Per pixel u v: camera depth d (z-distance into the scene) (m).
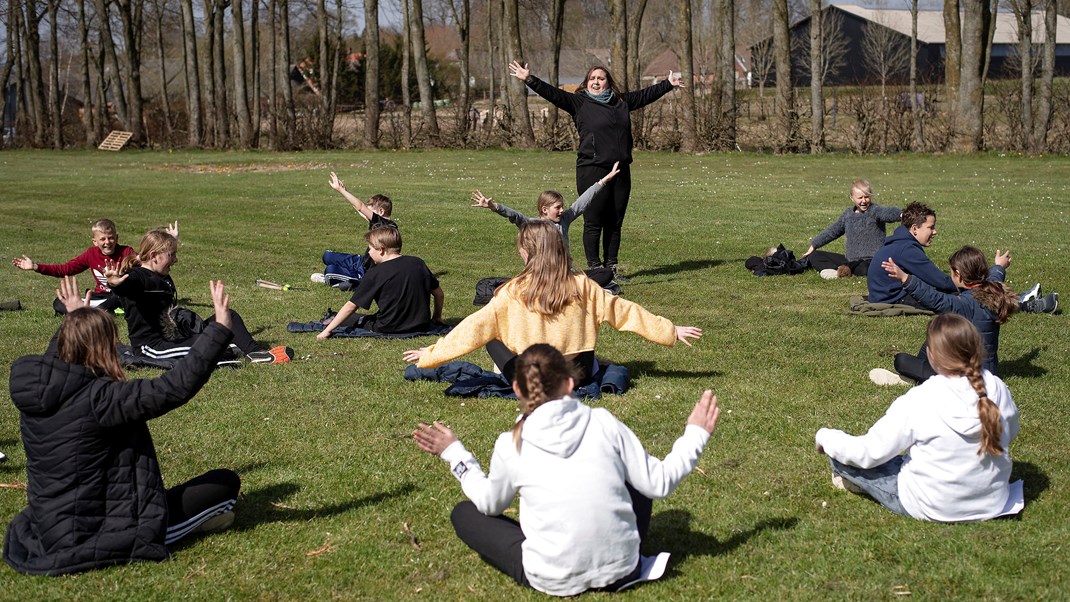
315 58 55.78
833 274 10.42
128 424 3.92
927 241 8.63
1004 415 4.29
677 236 13.69
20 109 45.25
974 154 27.11
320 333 7.92
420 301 7.96
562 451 3.59
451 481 4.95
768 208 16.64
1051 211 15.42
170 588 3.88
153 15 56.16
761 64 55.81
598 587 3.73
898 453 4.34
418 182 22.33
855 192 10.58
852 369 6.88
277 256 12.53
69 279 4.56
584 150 10.11
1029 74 27.28
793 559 4.09
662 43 67.44
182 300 9.68
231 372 6.88
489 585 3.90
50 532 3.91
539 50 69.50
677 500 4.68
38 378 3.84
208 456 5.30
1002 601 3.71
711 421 3.85
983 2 28.30
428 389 6.46
